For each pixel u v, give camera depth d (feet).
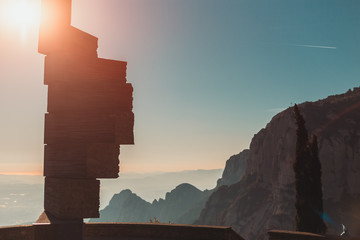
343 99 579.07
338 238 38.60
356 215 449.06
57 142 33.35
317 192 63.57
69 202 32.48
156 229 44.57
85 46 34.76
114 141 31.65
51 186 34.06
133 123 33.63
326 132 531.50
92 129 32.24
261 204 627.05
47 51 33.65
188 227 43.37
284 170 549.54
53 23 33.63
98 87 32.71
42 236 31.30
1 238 30.83
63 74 33.06
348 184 488.02
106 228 45.37
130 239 43.80
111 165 33.63
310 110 576.61
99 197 33.83
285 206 520.42
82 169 32.22
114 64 33.78
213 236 42.06
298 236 40.68
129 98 33.01
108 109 32.30
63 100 33.09
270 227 515.91
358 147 497.87
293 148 550.77
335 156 506.07
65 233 31.91
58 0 33.81
